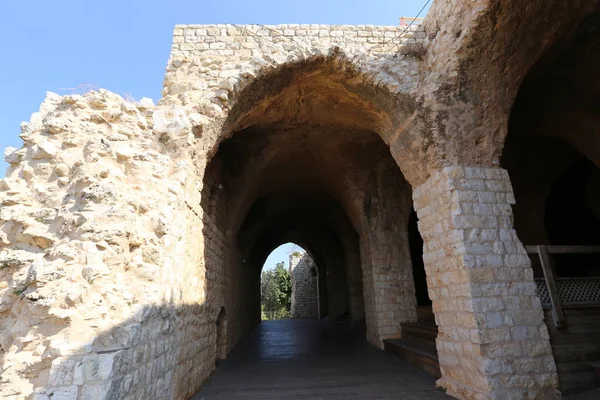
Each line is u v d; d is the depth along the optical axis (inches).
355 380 211.9
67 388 89.1
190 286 177.6
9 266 109.4
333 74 226.5
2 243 114.6
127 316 109.7
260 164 321.4
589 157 237.9
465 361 171.2
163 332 135.1
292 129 291.0
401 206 346.6
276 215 526.9
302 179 412.2
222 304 278.7
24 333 97.9
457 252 177.9
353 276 488.7
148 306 118.6
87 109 148.1
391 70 211.3
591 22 181.0
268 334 455.8
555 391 161.2
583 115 229.0
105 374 93.0
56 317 97.3
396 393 183.8
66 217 116.7
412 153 212.1
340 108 259.1
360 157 329.4
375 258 333.7
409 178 223.1
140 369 112.8
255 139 298.4
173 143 167.5
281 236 654.5
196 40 216.2
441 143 191.3
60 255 106.9
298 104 255.9
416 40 219.6
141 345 113.9
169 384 141.6
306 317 845.2
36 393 87.7
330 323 585.6
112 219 119.4
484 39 177.3
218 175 278.5
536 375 161.8
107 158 137.7
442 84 189.9
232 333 328.8
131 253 124.6
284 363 267.4
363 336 400.8
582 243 365.7
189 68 207.8
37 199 123.6
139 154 148.1
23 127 140.7
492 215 184.1
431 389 189.2
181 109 182.4
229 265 316.8
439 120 191.2
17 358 93.2
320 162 351.9
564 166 312.2
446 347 186.7
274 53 212.7
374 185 342.3
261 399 177.8
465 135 191.9
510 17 170.4
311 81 234.4
